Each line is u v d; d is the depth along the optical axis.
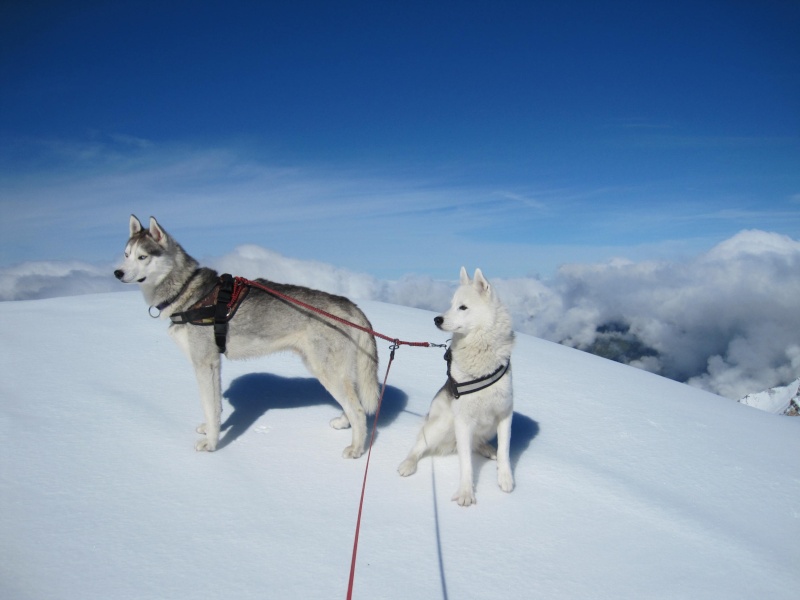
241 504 3.47
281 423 4.83
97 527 3.13
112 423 4.53
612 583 2.92
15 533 3.01
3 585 2.58
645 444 4.95
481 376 3.68
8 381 5.27
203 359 4.18
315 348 4.36
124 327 7.59
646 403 6.19
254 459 4.12
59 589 2.60
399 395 5.84
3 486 3.46
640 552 3.23
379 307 10.27
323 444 4.46
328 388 4.39
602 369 7.71
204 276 4.38
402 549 3.10
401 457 4.32
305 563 2.91
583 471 4.21
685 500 3.95
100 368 5.83
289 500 3.57
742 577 3.05
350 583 2.50
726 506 3.93
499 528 3.38
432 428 4.08
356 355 4.40
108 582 2.67
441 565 2.97
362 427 4.32
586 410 5.75
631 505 3.75
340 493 3.70
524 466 4.27
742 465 4.66
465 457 3.71
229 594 2.62
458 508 3.60
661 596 2.84
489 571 2.95
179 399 5.18
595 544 3.28
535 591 2.81
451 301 3.85
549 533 3.37
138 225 4.43
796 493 4.22
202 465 3.96
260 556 2.95
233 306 4.20
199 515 3.32
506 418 3.85
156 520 3.24
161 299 4.29
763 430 5.70
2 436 4.12
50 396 4.97
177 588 2.65
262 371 6.25
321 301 4.49
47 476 3.63
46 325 7.51
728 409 6.45
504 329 3.76
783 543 3.49
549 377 6.89
